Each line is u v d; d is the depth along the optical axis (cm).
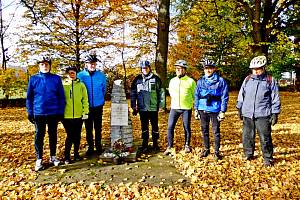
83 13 1505
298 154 689
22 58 1545
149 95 712
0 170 589
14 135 945
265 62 598
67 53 1584
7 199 460
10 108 1806
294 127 1044
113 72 2138
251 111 611
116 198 462
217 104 647
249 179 531
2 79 1727
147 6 1360
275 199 450
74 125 639
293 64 2747
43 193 484
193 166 601
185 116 693
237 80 2988
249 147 645
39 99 590
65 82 636
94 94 684
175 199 459
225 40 2731
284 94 2614
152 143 800
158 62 1206
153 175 562
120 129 670
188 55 2339
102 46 1574
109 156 640
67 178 548
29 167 608
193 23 1766
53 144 620
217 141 650
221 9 1767
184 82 687
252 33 1844
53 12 1513
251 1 1881
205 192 480
